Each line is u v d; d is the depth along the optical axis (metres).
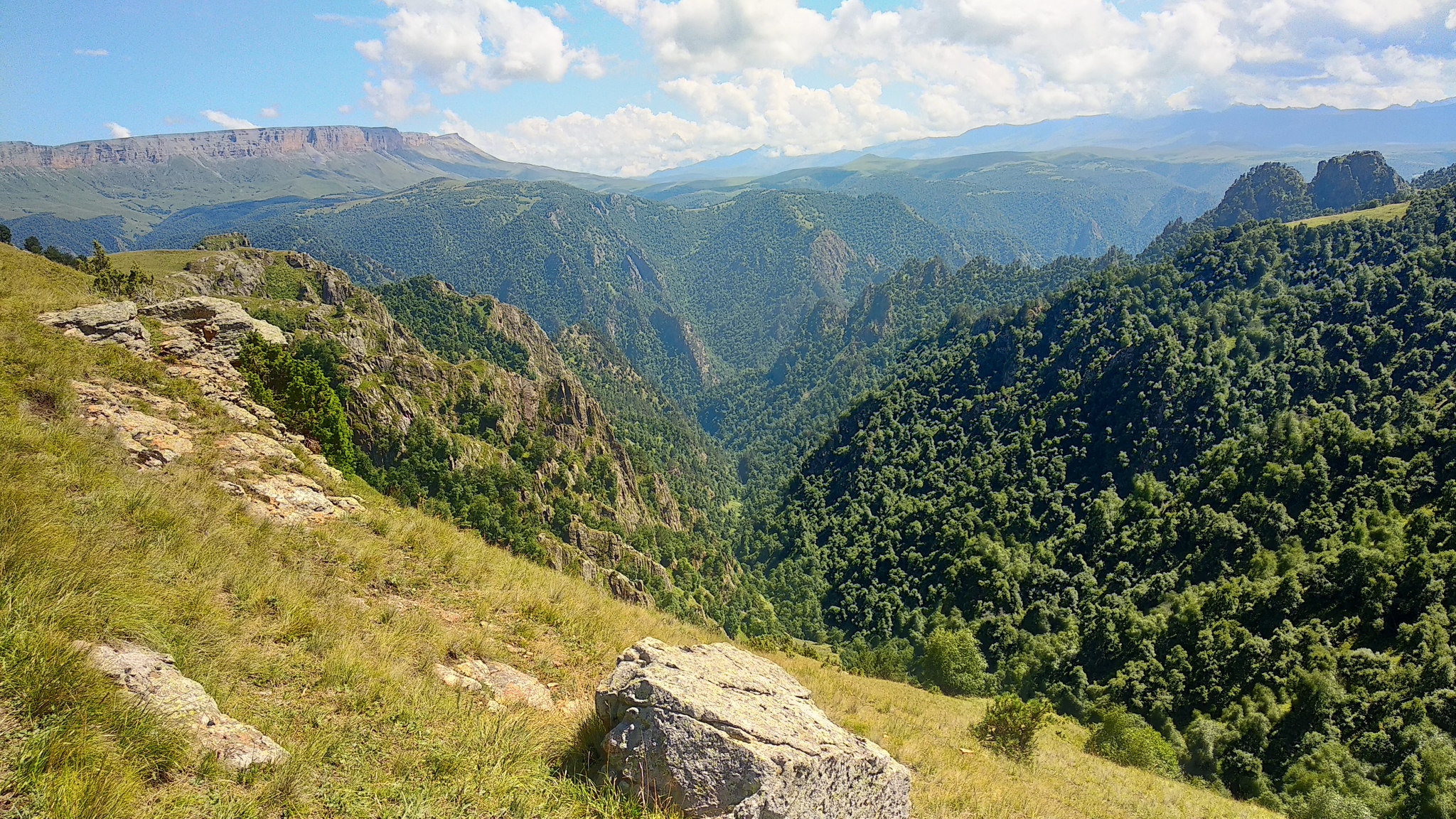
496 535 93.88
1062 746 32.75
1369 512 82.38
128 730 6.46
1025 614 108.62
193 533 12.14
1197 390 142.25
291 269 178.12
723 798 7.88
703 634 23.41
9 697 6.34
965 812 13.66
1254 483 102.44
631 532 152.88
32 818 5.32
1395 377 124.38
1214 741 51.88
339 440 39.03
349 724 8.33
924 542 148.88
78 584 8.42
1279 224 195.62
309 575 12.72
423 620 12.50
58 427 15.05
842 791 8.96
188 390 22.64
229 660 8.77
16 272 33.16
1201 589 86.31
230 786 6.42
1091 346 176.88
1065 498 144.50
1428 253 146.50
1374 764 45.22
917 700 30.92
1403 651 56.59
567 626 15.00
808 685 22.34
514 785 7.82
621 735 8.49
